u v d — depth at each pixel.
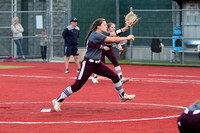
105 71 26.12
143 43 75.38
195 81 43.78
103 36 24.97
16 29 72.12
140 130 19.77
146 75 49.97
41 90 36.09
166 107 27.11
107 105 28.11
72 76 48.38
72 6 74.00
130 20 26.42
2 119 22.97
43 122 21.98
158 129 20.00
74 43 52.69
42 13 78.12
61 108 26.84
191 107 14.18
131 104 28.53
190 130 13.86
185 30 68.19
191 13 67.62
